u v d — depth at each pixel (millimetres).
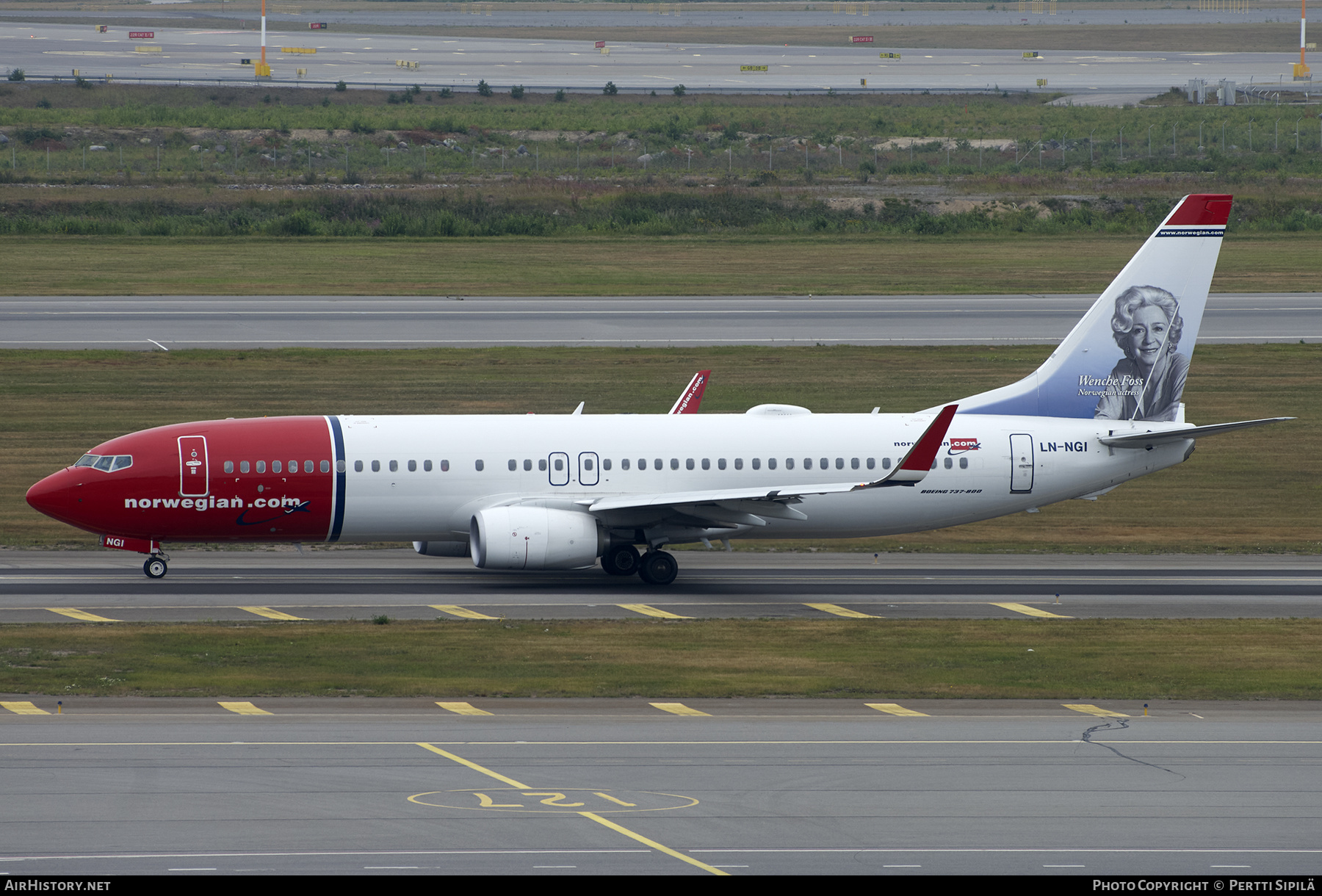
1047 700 129375
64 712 119812
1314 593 184000
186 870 84125
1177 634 158375
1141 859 88250
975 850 89312
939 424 172125
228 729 115125
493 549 177375
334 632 153250
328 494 182875
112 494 178250
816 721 120500
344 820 92938
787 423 195625
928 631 159000
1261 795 100938
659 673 137375
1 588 176125
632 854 87625
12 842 88250
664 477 189250
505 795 98750
